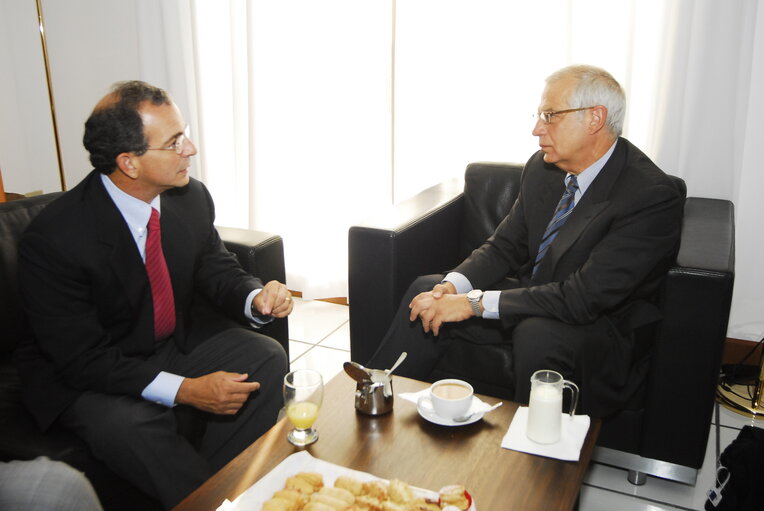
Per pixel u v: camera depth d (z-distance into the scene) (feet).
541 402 4.15
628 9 7.71
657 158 7.93
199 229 6.12
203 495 3.79
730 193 7.78
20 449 4.84
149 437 4.89
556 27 8.18
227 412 5.11
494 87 8.73
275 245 7.07
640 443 6.13
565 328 5.78
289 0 9.59
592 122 5.77
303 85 9.90
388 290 6.82
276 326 7.04
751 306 8.32
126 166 5.12
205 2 10.30
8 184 12.94
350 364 4.58
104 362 5.09
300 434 4.33
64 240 5.08
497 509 3.65
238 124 10.52
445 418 4.44
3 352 6.10
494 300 5.99
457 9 8.65
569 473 3.96
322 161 10.16
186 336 6.18
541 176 6.72
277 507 3.55
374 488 3.70
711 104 7.57
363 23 9.36
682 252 5.88
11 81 12.30
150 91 5.13
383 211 7.43
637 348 5.96
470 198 7.96
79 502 2.20
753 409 7.32
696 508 5.96
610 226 5.89
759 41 7.57
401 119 9.39
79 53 11.91
